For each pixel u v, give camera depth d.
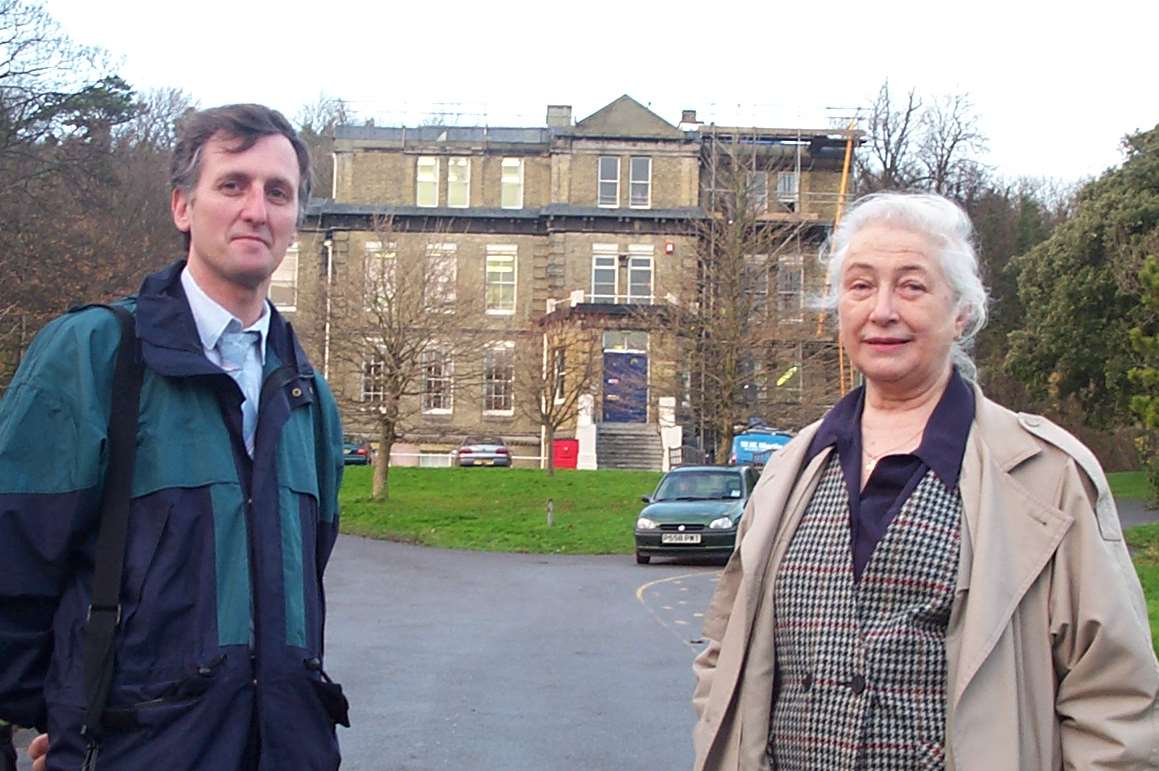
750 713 3.14
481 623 12.97
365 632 12.25
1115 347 35.09
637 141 50.19
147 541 2.78
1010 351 40.59
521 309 50.09
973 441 3.04
